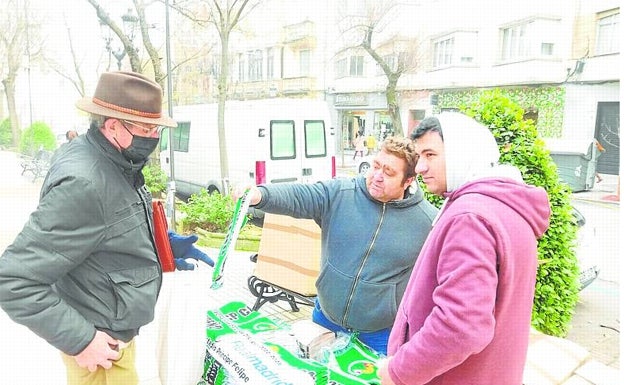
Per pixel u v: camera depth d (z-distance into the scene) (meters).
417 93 22.62
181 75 18.06
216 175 9.28
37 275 1.61
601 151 13.70
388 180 2.15
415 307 1.46
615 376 2.54
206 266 2.98
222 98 8.98
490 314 1.24
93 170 1.73
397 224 2.21
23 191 11.20
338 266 2.27
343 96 24.95
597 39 17.23
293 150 8.47
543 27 18.39
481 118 3.58
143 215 1.99
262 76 27.12
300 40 25.61
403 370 1.34
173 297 2.00
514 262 1.30
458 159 1.45
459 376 1.38
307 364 1.95
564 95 18.20
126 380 2.02
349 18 21.77
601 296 4.97
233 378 1.91
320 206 2.31
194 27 12.05
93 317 1.87
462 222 1.29
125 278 1.90
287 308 4.54
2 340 3.64
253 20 14.45
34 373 3.19
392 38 20.84
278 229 3.94
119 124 1.81
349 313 2.27
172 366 1.92
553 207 3.45
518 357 1.40
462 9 20.64
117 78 1.81
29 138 19.00
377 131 24.02
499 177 1.40
